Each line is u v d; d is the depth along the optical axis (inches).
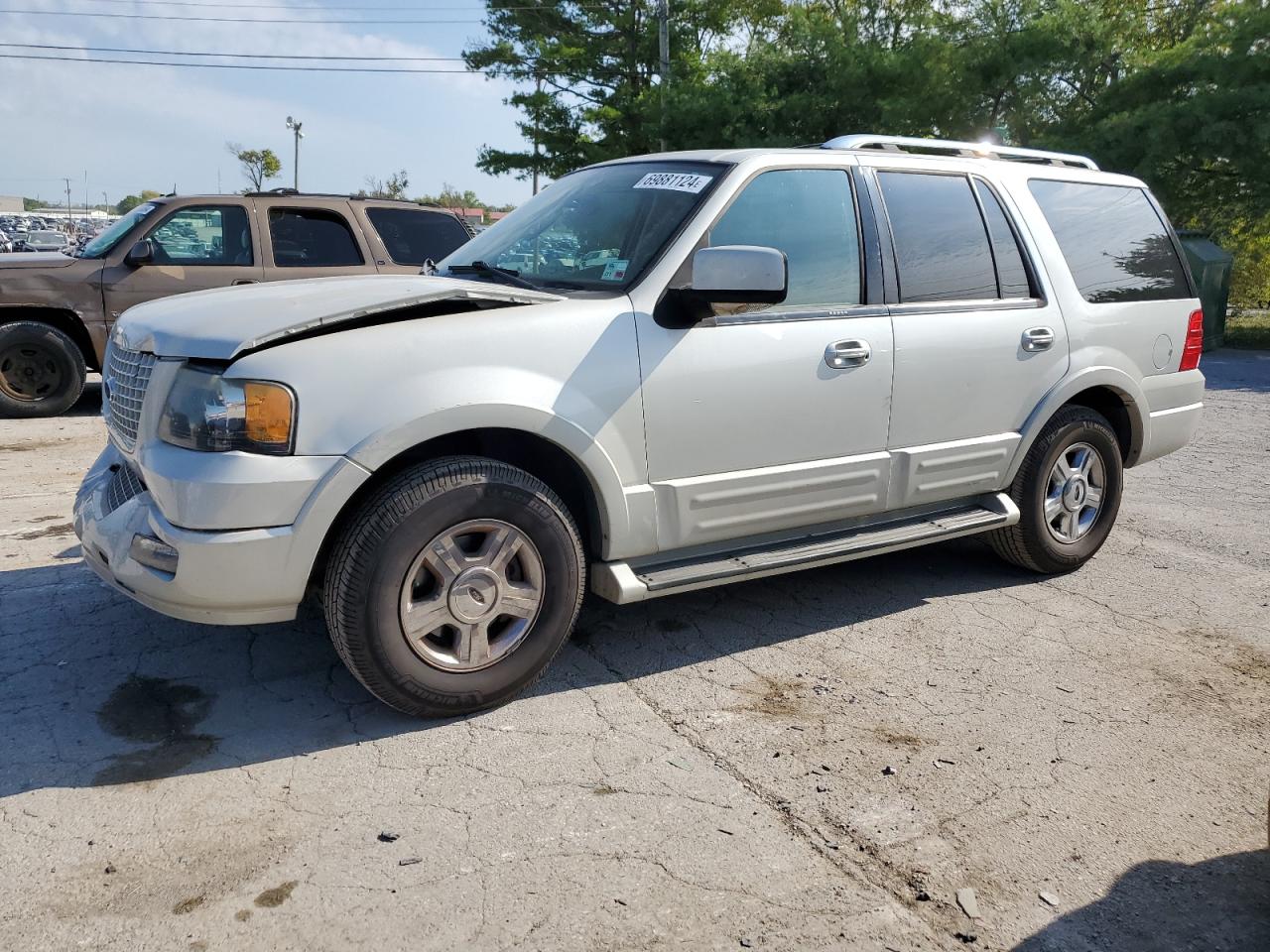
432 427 127.0
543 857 108.0
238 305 133.3
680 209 153.7
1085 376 194.7
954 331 175.5
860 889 104.4
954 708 145.4
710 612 180.5
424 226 387.5
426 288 137.6
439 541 129.4
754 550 159.8
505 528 134.2
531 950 94.0
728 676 154.1
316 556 124.9
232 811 115.1
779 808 118.4
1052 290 191.8
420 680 131.5
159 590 123.6
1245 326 856.9
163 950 93.0
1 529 216.4
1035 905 102.8
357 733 133.5
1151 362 209.9
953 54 866.1
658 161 170.9
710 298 139.6
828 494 164.1
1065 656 164.6
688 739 134.4
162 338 128.5
